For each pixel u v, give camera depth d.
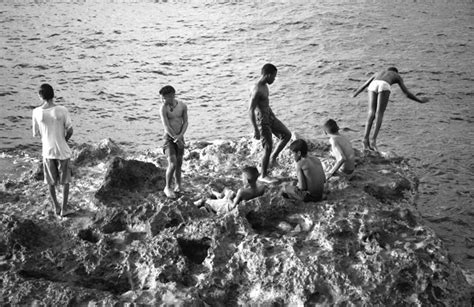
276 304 8.70
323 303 8.59
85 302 8.42
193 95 23.08
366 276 8.83
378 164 12.86
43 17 35.62
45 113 9.98
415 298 8.66
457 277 9.23
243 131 19.69
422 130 19.41
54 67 26.17
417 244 9.48
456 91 22.89
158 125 20.28
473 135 19.00
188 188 11.82
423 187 15.36
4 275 8.92
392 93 22.88
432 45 28.92
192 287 8.79
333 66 26.11
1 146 17.73
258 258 9.14
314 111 21.23
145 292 8.67
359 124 20.03
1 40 30.41
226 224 9.85
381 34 31.06
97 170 13.23
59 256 9.48
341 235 9.64
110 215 10.48
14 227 9.80
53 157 10.20
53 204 10.91
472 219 13.69
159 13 36.56
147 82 24.52
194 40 30.52
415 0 39.12
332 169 11.41
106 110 21.52
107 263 9.41
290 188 10.69
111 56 27.89
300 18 34.56
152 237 9.94
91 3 39.69
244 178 10.58
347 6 37.56
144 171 11.80
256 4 38.50
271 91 23.39
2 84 23.81
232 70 25.94
